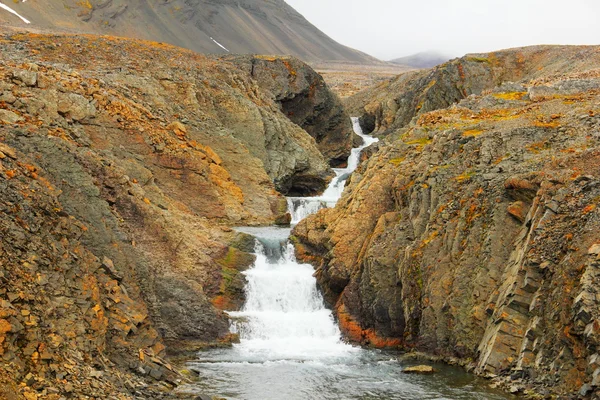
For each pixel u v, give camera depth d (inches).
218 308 1459.2
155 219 1471.5
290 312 1520.7
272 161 2272.4
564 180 1186.0
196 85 2214.6
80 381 906.7
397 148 1702.8
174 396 1001.5
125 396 928.9
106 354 1060.5
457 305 1253.1
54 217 1135.6
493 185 1317.7
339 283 1518.2
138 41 2554.1
